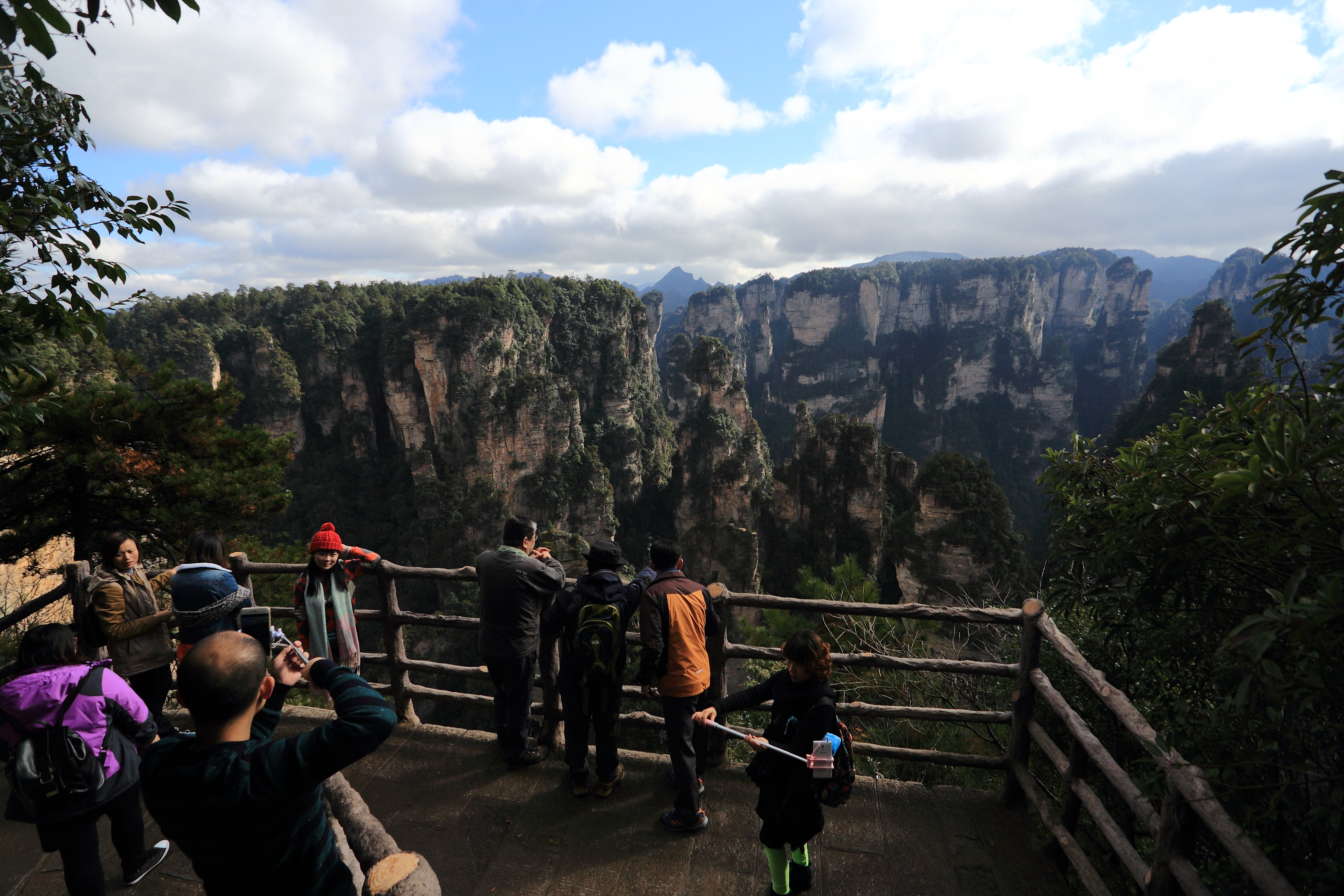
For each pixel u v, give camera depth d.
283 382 92.06
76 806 2.71
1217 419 3.02
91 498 9.30
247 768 1.47
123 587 3.76
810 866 3.39
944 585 59.69
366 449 97.31
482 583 4.00
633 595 3.74
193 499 9.30
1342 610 1.67
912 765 6.97
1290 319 2.60
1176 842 2.44
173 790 1.48
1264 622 1.86
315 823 1.61
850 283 188.50
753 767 3.17
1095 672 3.04
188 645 3.37
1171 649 3.47
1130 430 106.88
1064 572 4.05
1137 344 190.38
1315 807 2.14
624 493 102.69
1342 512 2.00
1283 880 1.85
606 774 3.86
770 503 83.88
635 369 119.38
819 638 3.05
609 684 3.63
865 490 76.62
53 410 6.71
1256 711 2.75
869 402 186.12
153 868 3.29
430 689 4.72
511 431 83.75
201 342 88.88
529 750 4.21
